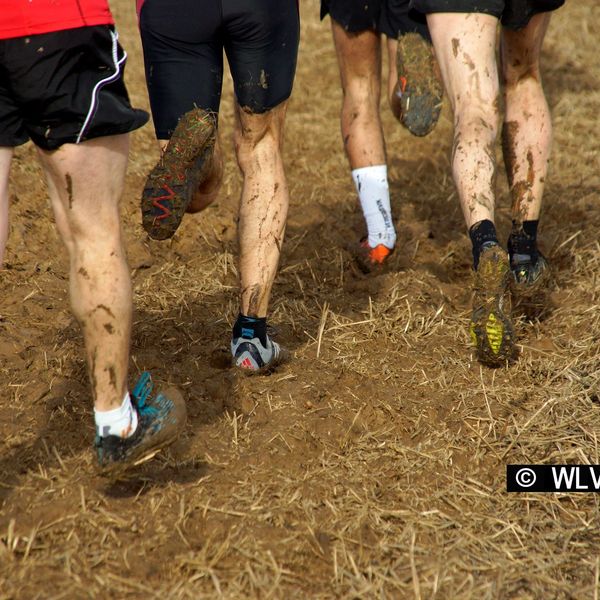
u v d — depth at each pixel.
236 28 7.78
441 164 14.80
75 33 5.89
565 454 7.72
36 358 8.64
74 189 6.11
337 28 10.44
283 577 6.31
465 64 8.20
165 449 7.41
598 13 21.98
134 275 10.57
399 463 7.54
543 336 9.55
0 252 6.49
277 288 10.45
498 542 6.81
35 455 7.31
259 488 7.11
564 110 16.80
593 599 6.35
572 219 12.30
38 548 6.39
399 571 6.43
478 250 7.84
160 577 6.24
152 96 8.02
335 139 15.55
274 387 8.41
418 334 9.49
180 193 7.27
